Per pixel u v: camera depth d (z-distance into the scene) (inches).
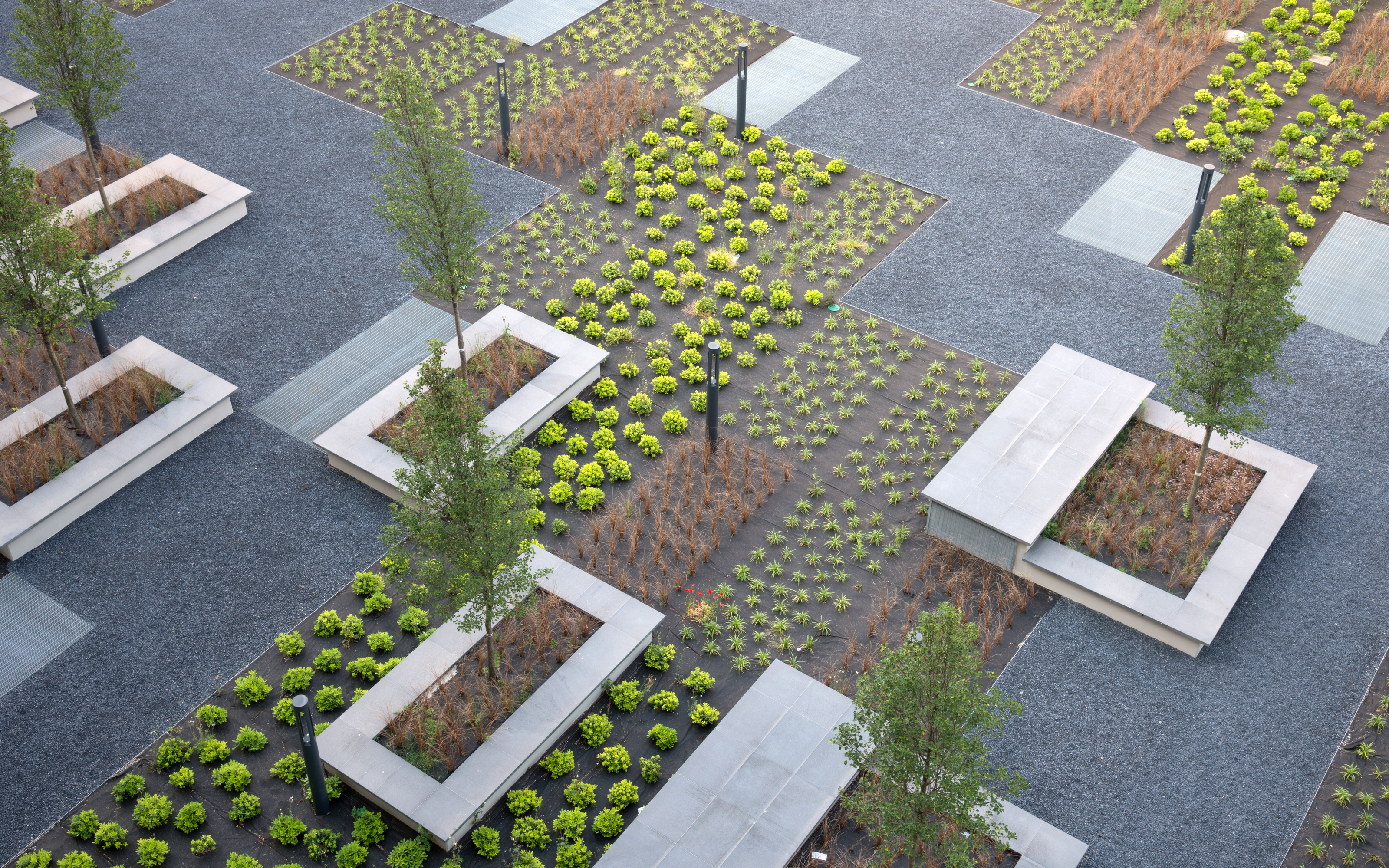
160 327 1098.1
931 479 973.8
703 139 1337.4
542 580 871.7
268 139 1318.9
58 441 960.9
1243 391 837.2
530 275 1165.7
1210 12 1499.8
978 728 671.8
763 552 919.7
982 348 1083.3
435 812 737.6
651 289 1153.4
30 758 791.1
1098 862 740.0
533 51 1467.8
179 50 1453.0
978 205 1237.1
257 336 1093.1
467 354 1053.8
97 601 884.6
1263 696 826.8
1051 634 868.0
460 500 717.3
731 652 858.8
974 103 1379.2
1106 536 904.9
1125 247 1182.3
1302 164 1283.2
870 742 756.6
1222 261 797.9
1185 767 788.0
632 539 914.7
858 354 1083.9
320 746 768.3
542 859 741.9
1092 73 1421.0
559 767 778.8
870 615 878.4
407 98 916.0
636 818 736.3
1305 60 1435.8
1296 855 743.1
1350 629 865.5
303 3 1552.7
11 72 1397.6
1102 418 962.7
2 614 872.9
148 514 946.1
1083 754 795.4
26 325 1027.9
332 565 912.9
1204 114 1360.7
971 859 667.4
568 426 1024.2
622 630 839.7
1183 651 855.1
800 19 1528.1
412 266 990.4
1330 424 1011.9
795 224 1219.9
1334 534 927.7
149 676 839.1
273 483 971.9
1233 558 887.1
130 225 1173.1
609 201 1251.8
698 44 1476.4
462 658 826.8
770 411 1028.5
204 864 739.4
